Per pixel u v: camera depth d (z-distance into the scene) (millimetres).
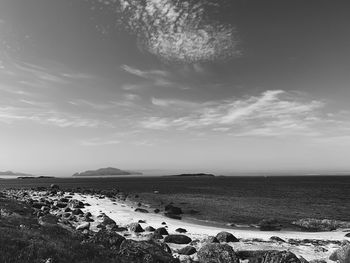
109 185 174875
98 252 15734
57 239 16875
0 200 38250
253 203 69375
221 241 30250
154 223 42188
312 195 92250
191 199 79938
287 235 36125
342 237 35219
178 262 18281
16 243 14133
